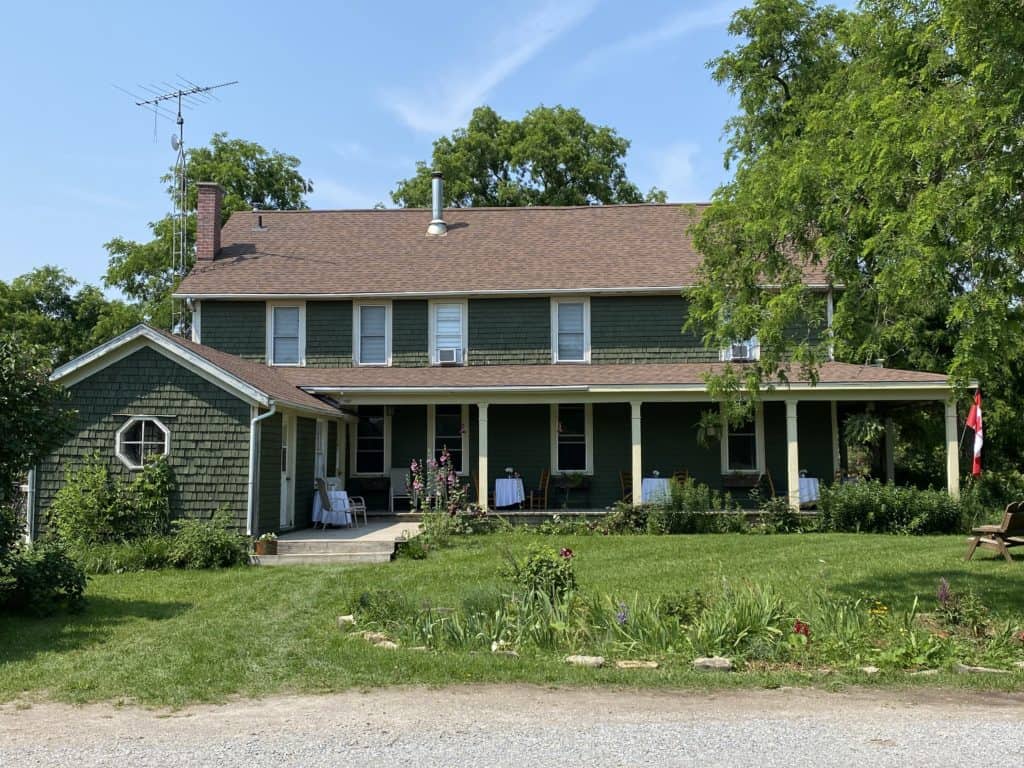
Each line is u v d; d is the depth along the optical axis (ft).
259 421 51.80
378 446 73.05
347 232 81.46
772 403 69.92
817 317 37.70
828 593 34.81
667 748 18.99
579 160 136.87
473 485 71.56
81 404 51.80
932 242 29.37
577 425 71.72
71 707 22.44
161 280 129.70
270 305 72.64
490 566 45.11
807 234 38.04
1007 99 28.68
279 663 26.48
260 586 40.16
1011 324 29.86
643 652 27.86
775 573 41.70
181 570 45.83
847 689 24.23
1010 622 29.76
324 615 33.71
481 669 25.75
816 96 41.32
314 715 21.56
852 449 92.79
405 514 66.74
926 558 46.03
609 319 71.41
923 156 29.30
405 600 32.65
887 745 19.20
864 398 61.31
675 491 60.29
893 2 34.81
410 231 81.41
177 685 24.20
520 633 28.99
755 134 80.94
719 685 24.50
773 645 27.66
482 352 72.02
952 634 29.45
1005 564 43.78
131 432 52.01
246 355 72.33
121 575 44.16
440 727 20.56
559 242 77.66
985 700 23.15
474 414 72.23
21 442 33.81
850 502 59.06
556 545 53.06
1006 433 84.33
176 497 51.39
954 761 18.12
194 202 126.00
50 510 51.13
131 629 31.53
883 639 28.99
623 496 69.51
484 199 139.85
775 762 18.08
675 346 70.64
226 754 18.62
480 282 71.67
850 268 35.40
